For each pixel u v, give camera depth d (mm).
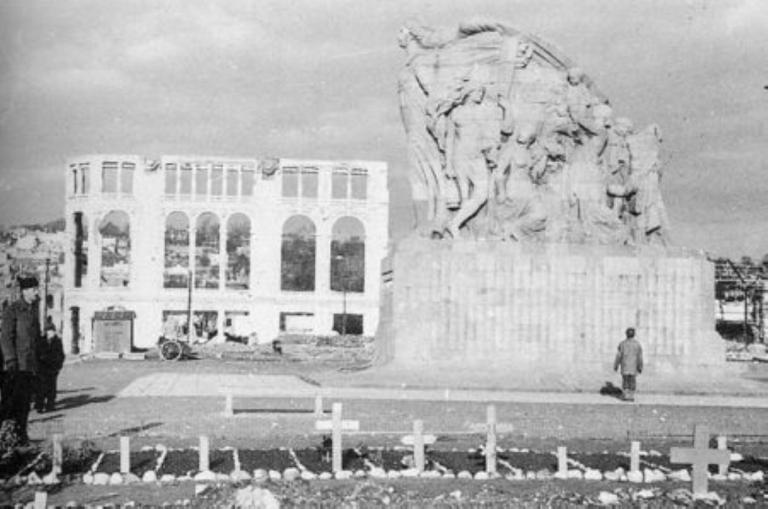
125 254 149750
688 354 45969
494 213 46594
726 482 23125
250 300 132500
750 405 39219
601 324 45719
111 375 56000
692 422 33344
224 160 132875
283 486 20438
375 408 35812
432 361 45188
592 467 24375
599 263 45844
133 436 28594
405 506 19516
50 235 137500
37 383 34375
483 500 20094
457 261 45438
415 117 47781
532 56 47688
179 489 21156
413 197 47594
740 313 107875
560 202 47031
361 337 102375
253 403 37312
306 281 181375
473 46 47688
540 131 47219
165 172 131375
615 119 48500
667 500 20594
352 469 23594
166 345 78750
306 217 134375
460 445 27547
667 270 46094
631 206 47938
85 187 130875
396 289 45375
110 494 20656
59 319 136375
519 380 43844
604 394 42406
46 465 23391
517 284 45531
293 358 80750
